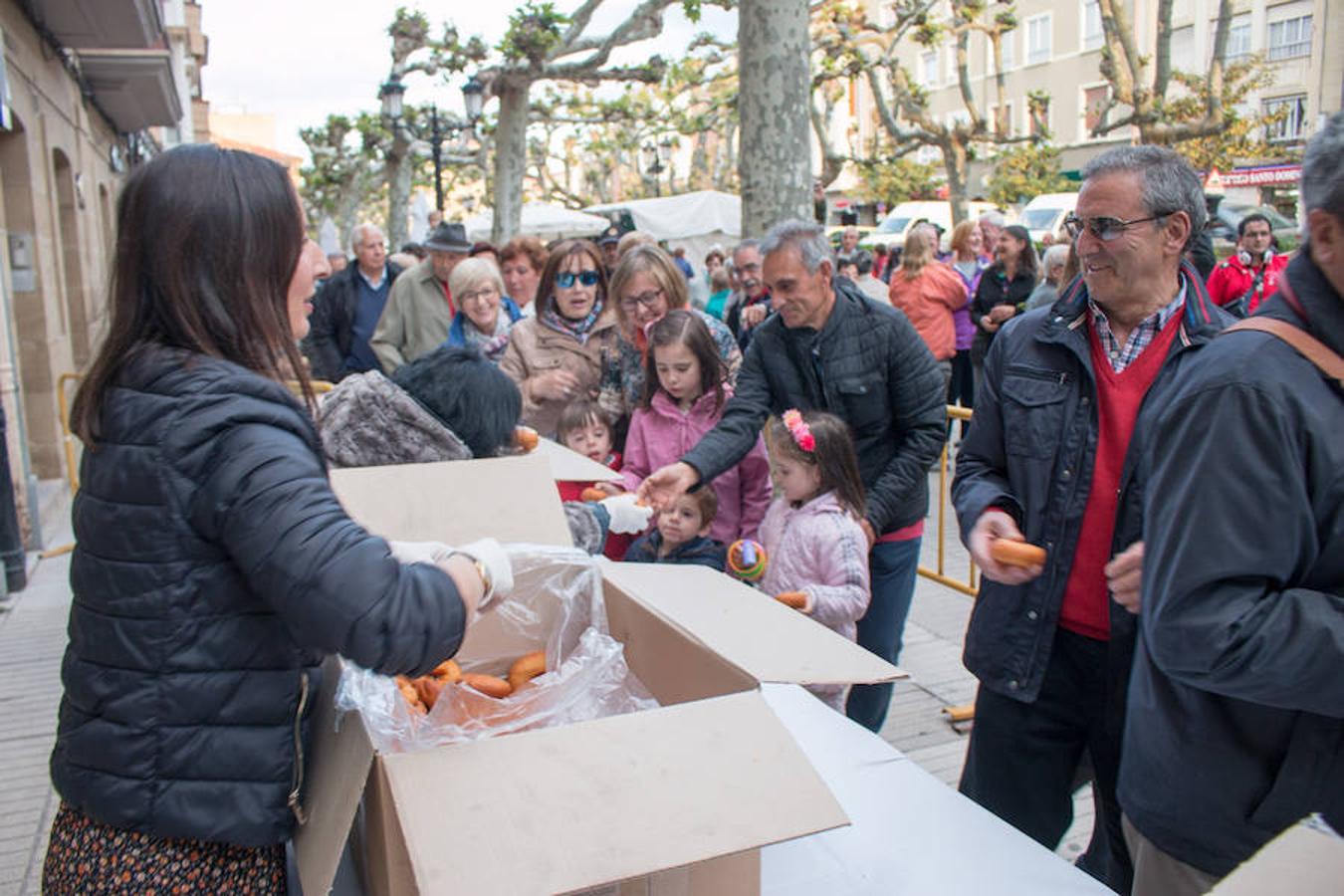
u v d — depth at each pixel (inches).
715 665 64.1
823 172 986.1
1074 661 88.2
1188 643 58.9
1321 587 58.5
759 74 247.3
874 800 62.3
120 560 49.8
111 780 50.2
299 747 53.1
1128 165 80.2
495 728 63.6
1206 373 59.9
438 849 43.6
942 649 184.2
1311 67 879.7
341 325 273.7
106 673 50.5
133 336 52.2
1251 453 57.1
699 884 52.6
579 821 45.8
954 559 238.5
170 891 50.9
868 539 117.0
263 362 53.2
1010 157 1042.1
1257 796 61.2
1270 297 61.6
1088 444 85.0
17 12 317.1
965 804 62.2
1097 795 92.1
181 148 52.7
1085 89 1261.1
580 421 155.2
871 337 121.2
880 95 848.3
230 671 50.3
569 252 170.9
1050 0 1282.0
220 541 49.2
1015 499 88.4
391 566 48.5
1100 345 86.0
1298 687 55.9
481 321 207.9
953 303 333.1
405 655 48.2
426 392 93.5
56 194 374.3
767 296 268.1
